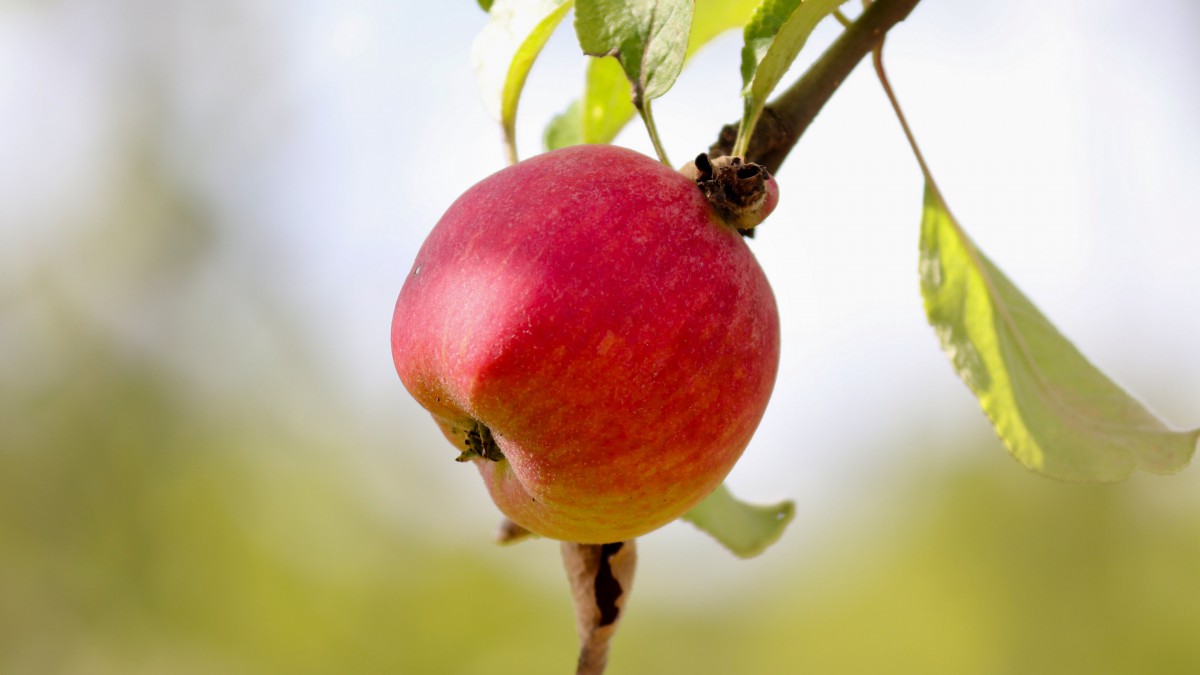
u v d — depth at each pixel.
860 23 1.81
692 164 1.65
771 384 1.61
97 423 9.10
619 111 2.25
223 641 9.19
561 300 1.44
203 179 9.77
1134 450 2.10
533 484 1.57
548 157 1.63
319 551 9.74
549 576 11.98
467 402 1.52
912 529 11.42
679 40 1.63
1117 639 9.09
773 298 1.64
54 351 9.18
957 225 2.12
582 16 1.67
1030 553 9.93
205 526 9.27
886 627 11.50
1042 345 2.18
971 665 10.52
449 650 10.31
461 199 1.65
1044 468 2.09
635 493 1.53
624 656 13.20
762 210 1.59
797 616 12.99
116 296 9.45
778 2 1.68
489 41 2.03
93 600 8.72
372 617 9.93
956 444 11.27
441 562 10.51
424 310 1.56
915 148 2.02
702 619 13.49
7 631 8.42
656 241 1.49
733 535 2.24
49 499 8.84
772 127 1.76
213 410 9.52
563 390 1.45
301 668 9.51
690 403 1.48
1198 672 8.66
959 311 2.13
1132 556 9.20
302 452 9.77
